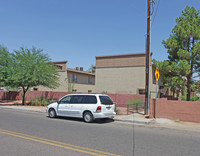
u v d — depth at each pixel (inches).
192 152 240.1
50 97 1122.7
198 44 653.9
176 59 732.7
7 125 391.2
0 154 215.6
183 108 483.5
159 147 258.7
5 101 1230.9
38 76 853.8
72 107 490.6
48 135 311.6
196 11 732.0
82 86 1441.9
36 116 556.1
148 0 595.8
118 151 235.3
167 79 718.5
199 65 679.1
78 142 272.7
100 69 1139.9
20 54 892.6
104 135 323.9
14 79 820.6
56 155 214.7
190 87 689.0
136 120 484.7
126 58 1064.8
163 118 506.3
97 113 451.5
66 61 1299.2
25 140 276.4
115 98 894.4
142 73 1009.5
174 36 736.3
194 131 383.6
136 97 845.8
